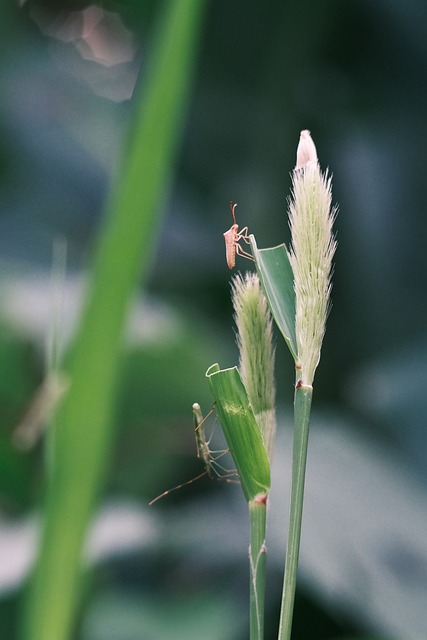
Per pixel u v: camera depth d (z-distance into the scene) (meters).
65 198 2.09
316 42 2.05
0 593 0.89
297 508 0.41
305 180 0.41
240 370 0.43
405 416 1.40
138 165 0.55
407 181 1.95
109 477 1.35
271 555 1.08
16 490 1.22
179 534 1.18
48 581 0.55
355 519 1.09
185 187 2.20
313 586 0.99
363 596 0.98
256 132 2.14
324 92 2.10
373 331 1.88
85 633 0.98
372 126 2.04
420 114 2.02
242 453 0.42
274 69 2.08
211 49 2.06
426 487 1.22
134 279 0.55
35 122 2.24
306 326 0.41
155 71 0.55
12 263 1.75
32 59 2.46
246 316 0.43
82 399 0.54
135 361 1.34
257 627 0.41
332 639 1.11
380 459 1.28
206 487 1.49
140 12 2.28
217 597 1.14
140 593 1.22
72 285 1.51
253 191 2.12
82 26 2.93
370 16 2.02
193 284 1.95
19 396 1.33
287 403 1.62
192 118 2.15
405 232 1.92
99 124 2.29
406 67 2.06
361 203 1.93
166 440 1.41
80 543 0.55
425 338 1.61
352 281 1.91
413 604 0.98
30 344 1.37
